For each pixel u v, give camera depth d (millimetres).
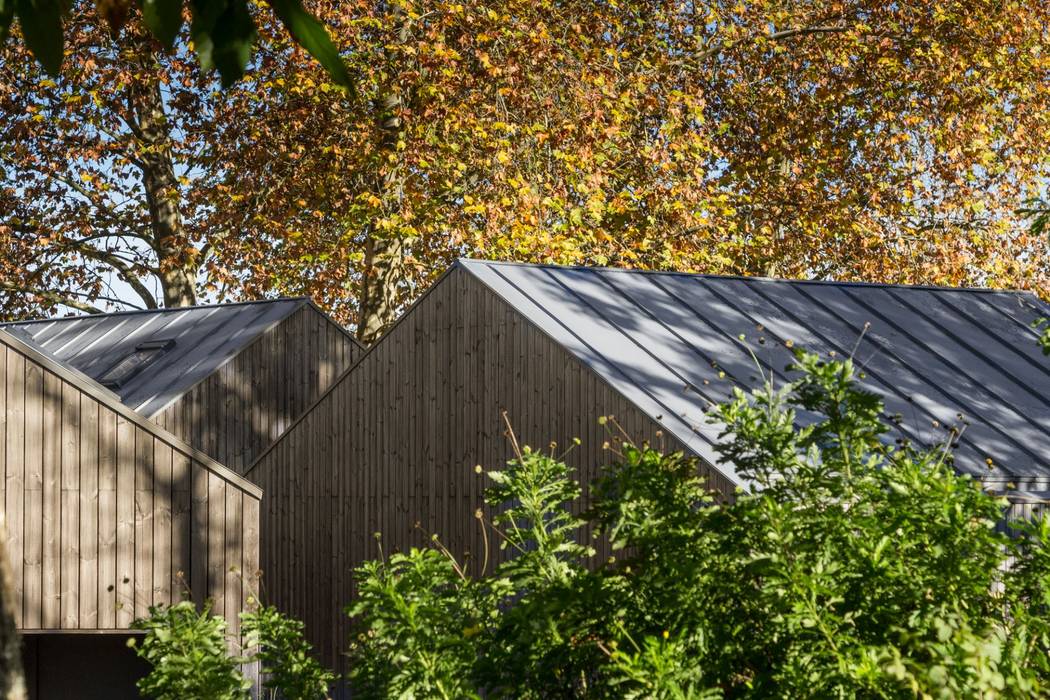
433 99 25719
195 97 28562
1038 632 4914
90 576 14188
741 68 30625
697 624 5449
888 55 29219
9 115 29234
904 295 17953
